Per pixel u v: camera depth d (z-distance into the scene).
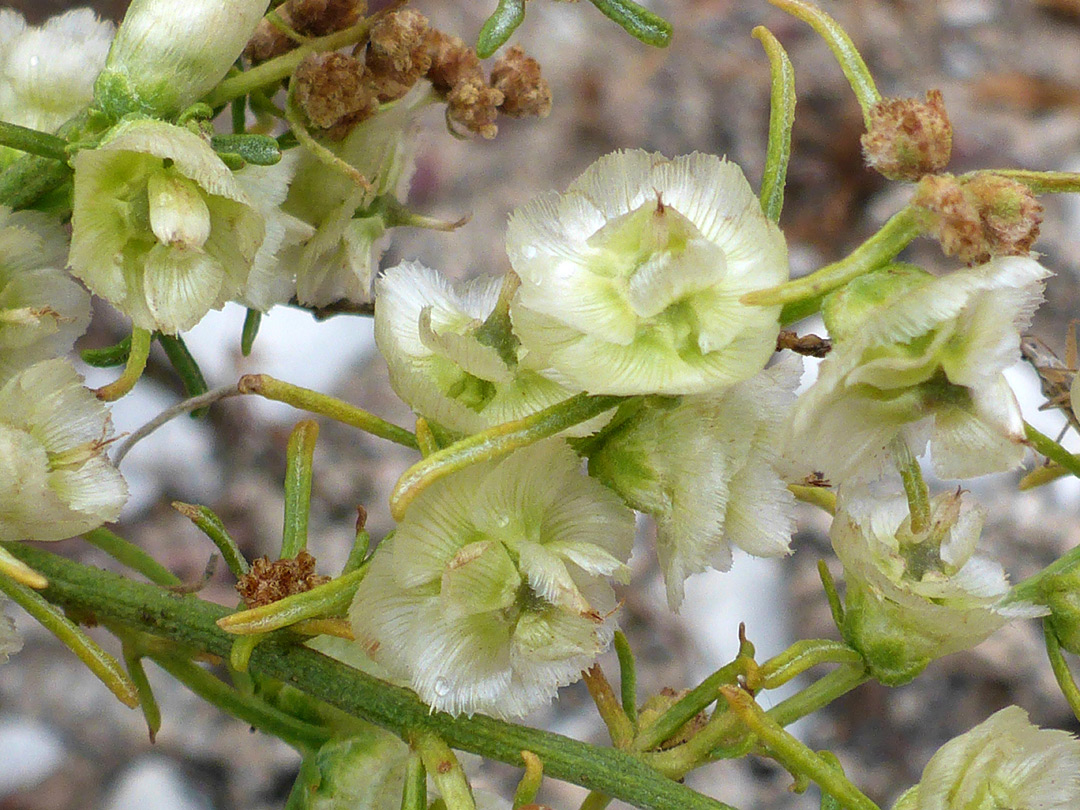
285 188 0.09
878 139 0.08
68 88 0.10
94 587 0.09
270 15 0.09
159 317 0.08
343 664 0.09
